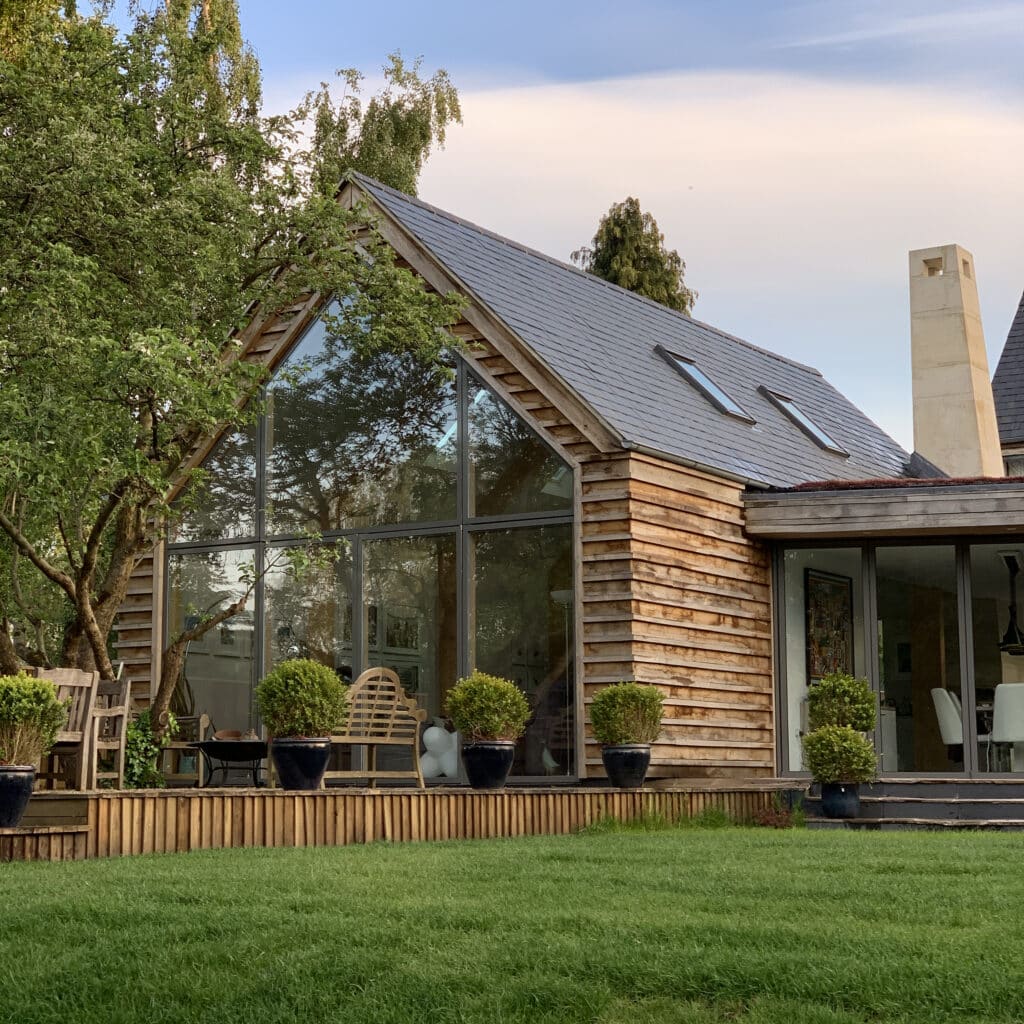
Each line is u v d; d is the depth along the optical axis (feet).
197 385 38.96
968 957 15.65
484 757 39.34
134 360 37.81
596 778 44.65
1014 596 48.06
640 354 57.41
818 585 51.06
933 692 48.44
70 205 41.75
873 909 19.31
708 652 48.08
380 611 49.62
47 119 42.29
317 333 52.54
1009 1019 13.52
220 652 52.29
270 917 18.47
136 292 44.27
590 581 45.73
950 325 84.89
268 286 48.34
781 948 16.35
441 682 48.08
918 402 84.99
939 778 44.32
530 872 23.70
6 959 16.71
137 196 43.65
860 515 48.67
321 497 51.42
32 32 48.47
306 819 31.89
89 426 37.96
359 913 18.93
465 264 51.88
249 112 56.03
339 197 52.85
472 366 48.96
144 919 18.63
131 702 53.47
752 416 60.39
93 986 15.70
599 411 45.80
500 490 47.98
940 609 48.80
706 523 48.75
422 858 26.45
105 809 28.50
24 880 22.66
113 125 43.65
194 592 53.36
